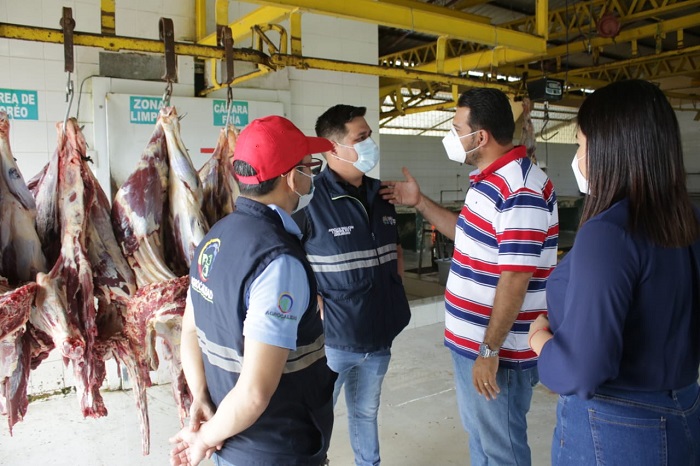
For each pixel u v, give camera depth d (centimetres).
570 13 794
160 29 235
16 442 353
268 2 276
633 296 128
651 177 128
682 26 610
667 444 130
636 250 126
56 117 412
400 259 304
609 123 133
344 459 331
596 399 137
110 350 239
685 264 130
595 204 137
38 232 233
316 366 164
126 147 430
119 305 238
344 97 541
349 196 266
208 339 159
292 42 322
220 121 468
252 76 367
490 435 229
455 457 329
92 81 418
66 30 219
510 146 232
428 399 409
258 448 155
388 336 271
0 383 215
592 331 125
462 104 231
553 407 388
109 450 344
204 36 446
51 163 233
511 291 209
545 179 221
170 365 229
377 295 267
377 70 334
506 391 225
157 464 328
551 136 1680
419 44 899
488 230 221
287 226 160
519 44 365
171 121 238
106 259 231
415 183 279
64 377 427
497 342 210
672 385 131
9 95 396
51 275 214
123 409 405
